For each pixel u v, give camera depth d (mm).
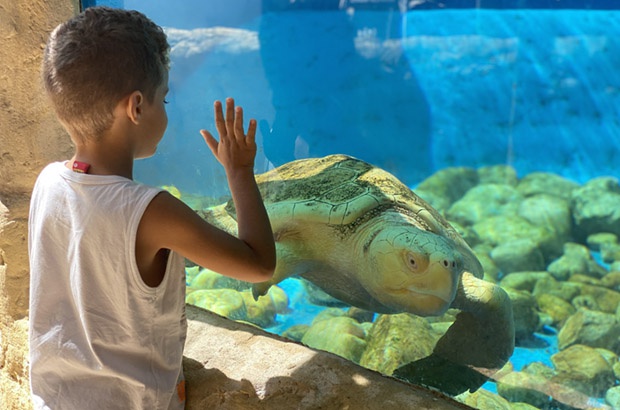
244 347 1325
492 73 5027
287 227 2082
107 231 885
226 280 1902
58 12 1432
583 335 2082
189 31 2137
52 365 993
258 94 2221
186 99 2039
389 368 1485
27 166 1528
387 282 1865
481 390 1425
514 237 3645
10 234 1511
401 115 4824
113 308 941
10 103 1487
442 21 4469
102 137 907
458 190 4617
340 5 3826
